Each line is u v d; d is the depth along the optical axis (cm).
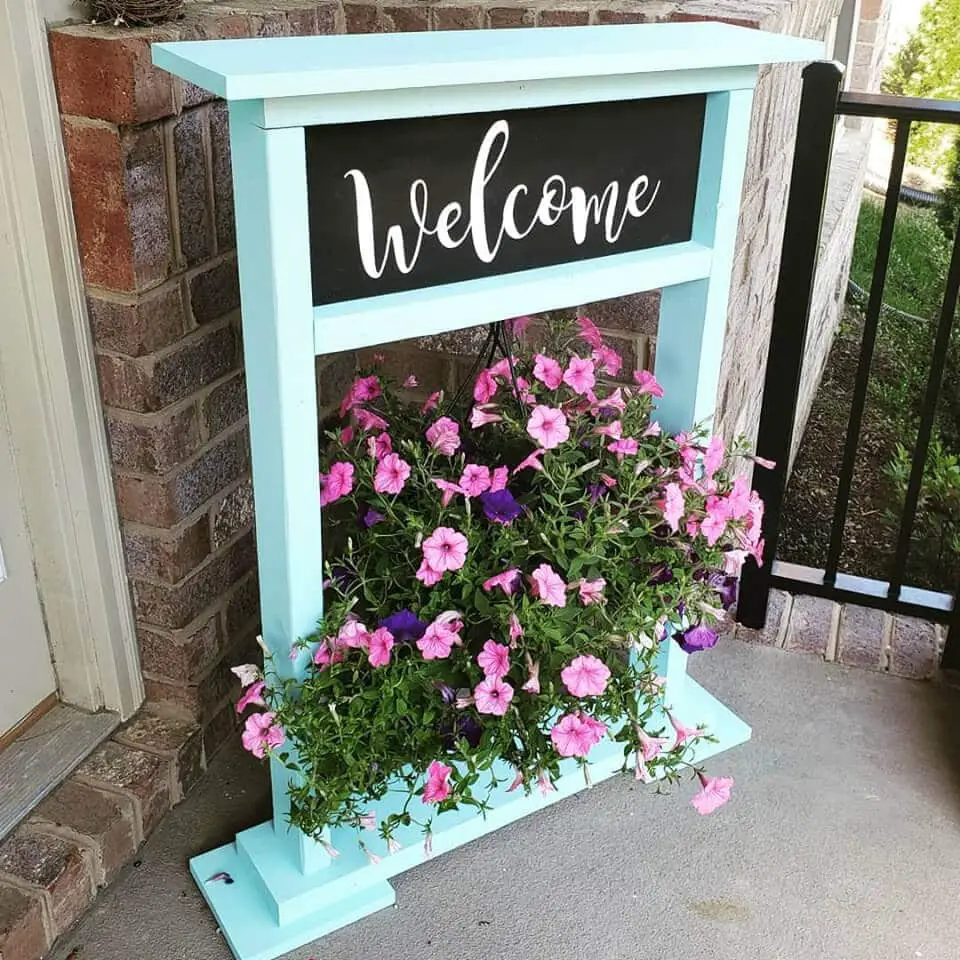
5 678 161
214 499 169
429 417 164
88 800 158
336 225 118
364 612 148
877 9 436
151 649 170
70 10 136
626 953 148
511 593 136
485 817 153
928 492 308
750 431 255
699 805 148
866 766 180
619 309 174
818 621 212
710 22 153
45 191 136
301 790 136
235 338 165
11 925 139
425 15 170
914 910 155
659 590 149
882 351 408
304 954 147
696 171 148
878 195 510
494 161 126
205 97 146
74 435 149
